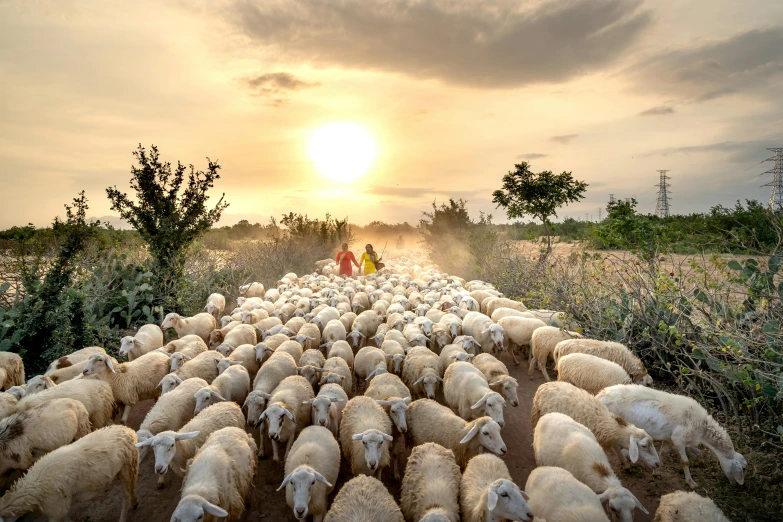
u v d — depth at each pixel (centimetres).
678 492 483
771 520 534
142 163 1446
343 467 680
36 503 487
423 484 503
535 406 698
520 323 1035
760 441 685
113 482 650
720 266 841
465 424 629
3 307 1128
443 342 1070
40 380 740
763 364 704
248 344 999
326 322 1268
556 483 483
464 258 2434
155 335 1071
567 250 2311
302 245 2652
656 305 925
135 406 878
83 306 1125
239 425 669
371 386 774
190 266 1795
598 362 772
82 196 1095
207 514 488
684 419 617
